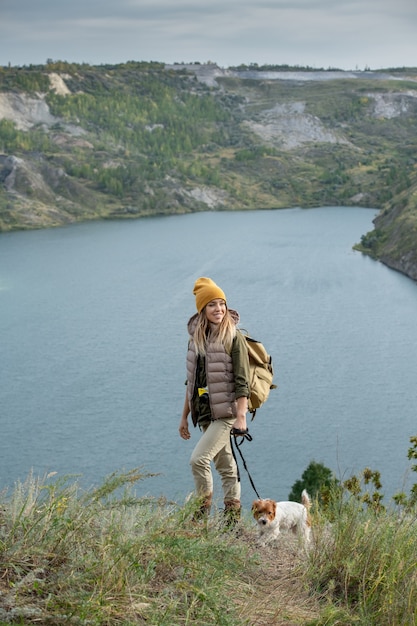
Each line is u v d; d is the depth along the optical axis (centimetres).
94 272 19025
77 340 13375
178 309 15288
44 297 16750
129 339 13325
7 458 8388
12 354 12612
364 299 15262
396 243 18462
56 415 9738
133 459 8269
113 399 10281
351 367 11388
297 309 14612
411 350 12150
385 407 9756
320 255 19500
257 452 8388
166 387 10712
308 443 8638
